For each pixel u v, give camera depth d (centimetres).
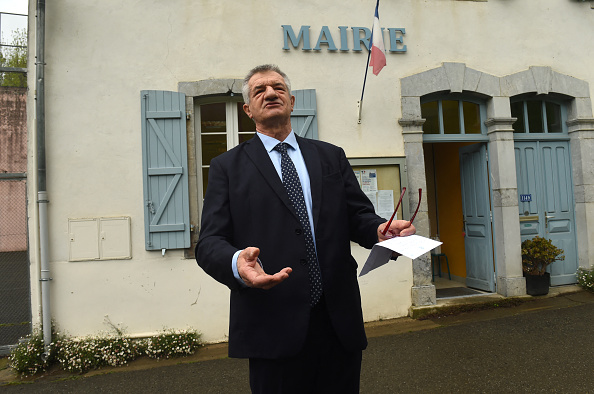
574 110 529
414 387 301
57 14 418
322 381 151
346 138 465
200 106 454
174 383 337
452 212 614
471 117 525
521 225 520
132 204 420
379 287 459
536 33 520
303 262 144
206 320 423
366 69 433
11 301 423
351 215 165
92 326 407
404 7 489
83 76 419
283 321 140
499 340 376
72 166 412
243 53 450
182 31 439
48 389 339
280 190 151
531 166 529
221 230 148
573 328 390
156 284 418
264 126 167
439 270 656
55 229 406
